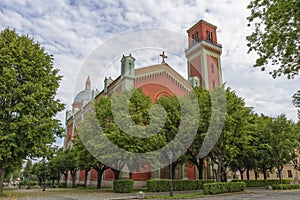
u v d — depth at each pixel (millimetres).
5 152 14406
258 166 28578
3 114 15086
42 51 18250
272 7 7152
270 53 8016
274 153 24797
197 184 22453
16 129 14914
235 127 19062
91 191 21156
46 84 17359
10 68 15367
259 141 25750
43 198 15289
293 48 7500
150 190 19516
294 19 6871
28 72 16219
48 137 16703
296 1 6395
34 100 15383
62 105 17828
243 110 19938
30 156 16453
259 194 18109
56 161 35250
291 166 46844
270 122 25703
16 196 16766
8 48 15820
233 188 19375
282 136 24328
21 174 69938
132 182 19891
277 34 7426
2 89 14992
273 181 31688
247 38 8281
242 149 24297
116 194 17766
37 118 15680
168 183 20625
